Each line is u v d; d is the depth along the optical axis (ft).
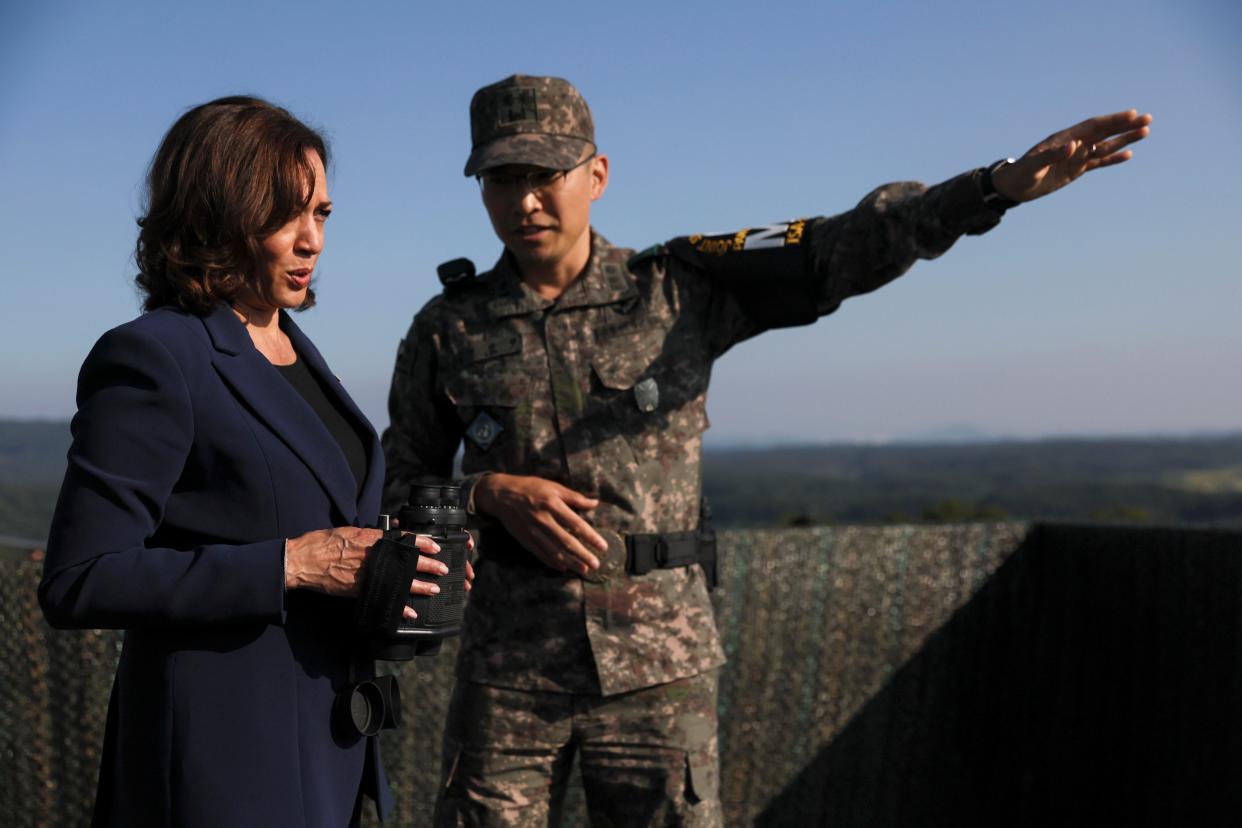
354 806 4.29
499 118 6.06
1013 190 5.16
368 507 4.43
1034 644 9.82
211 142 3.98
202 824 3.68
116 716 3.97
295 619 4.05
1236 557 8.09
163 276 4.10
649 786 5.90
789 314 6.16
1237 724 8.05
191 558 3.71
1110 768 9.11
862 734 9.26
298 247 4.17
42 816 6.86
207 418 3.87
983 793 9.75
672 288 6.31
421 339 6.52
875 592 9.32
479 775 5.98
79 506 3.65
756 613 8.81
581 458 6.04
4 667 6.86
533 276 6.33
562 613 5.95
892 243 5.59
